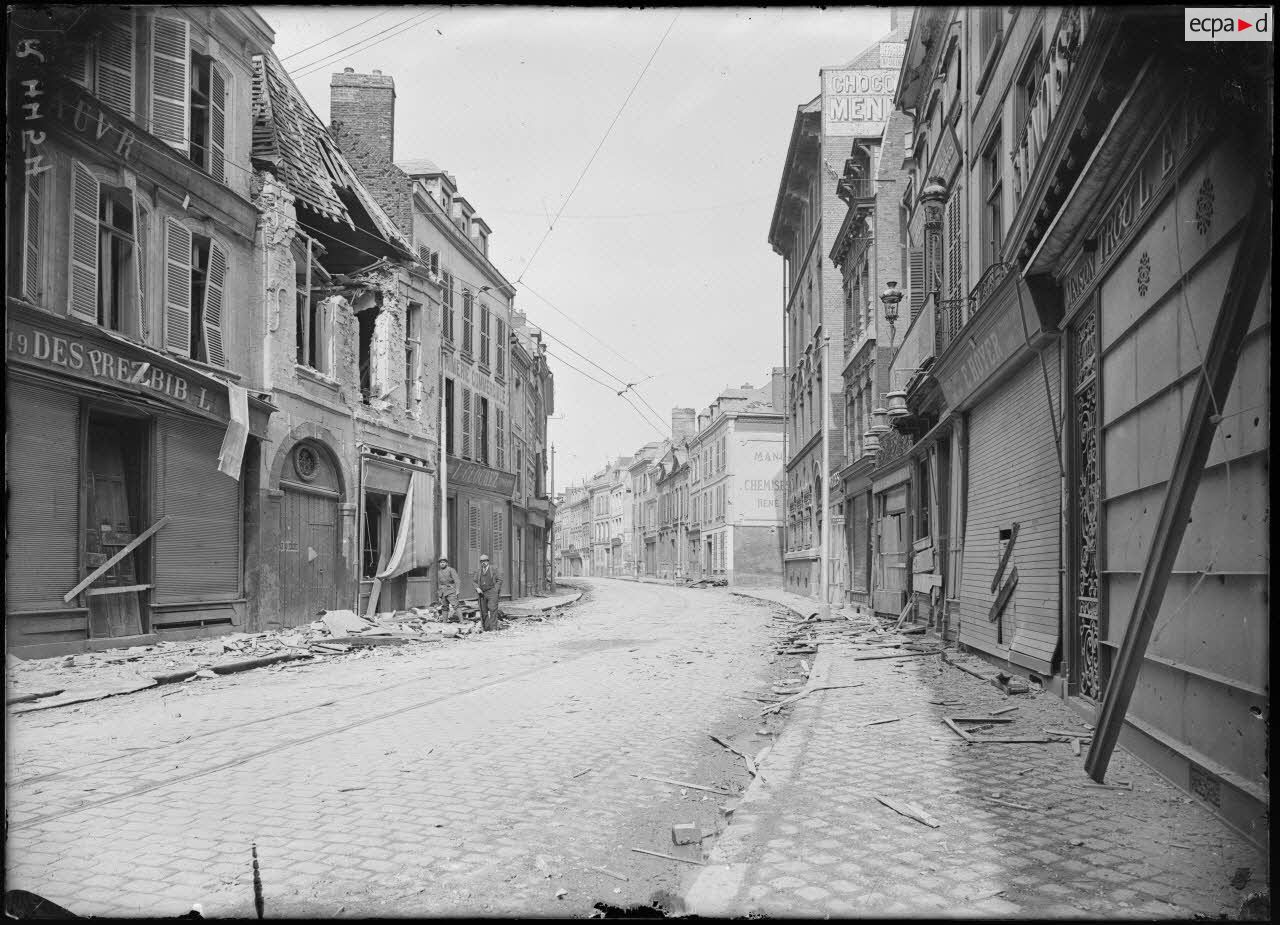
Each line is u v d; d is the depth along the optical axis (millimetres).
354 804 4957
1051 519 8055
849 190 25562
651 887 3797
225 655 11727
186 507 12820
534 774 5723
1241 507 4051
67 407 10555
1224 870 3594
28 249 9984
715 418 56594
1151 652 5277
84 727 7242
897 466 17875
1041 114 8086
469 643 15414
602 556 103062
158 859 4039
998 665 9867
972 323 9633
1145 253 5531
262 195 15320
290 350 15844
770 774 5410
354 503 18172
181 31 12852
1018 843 4000
